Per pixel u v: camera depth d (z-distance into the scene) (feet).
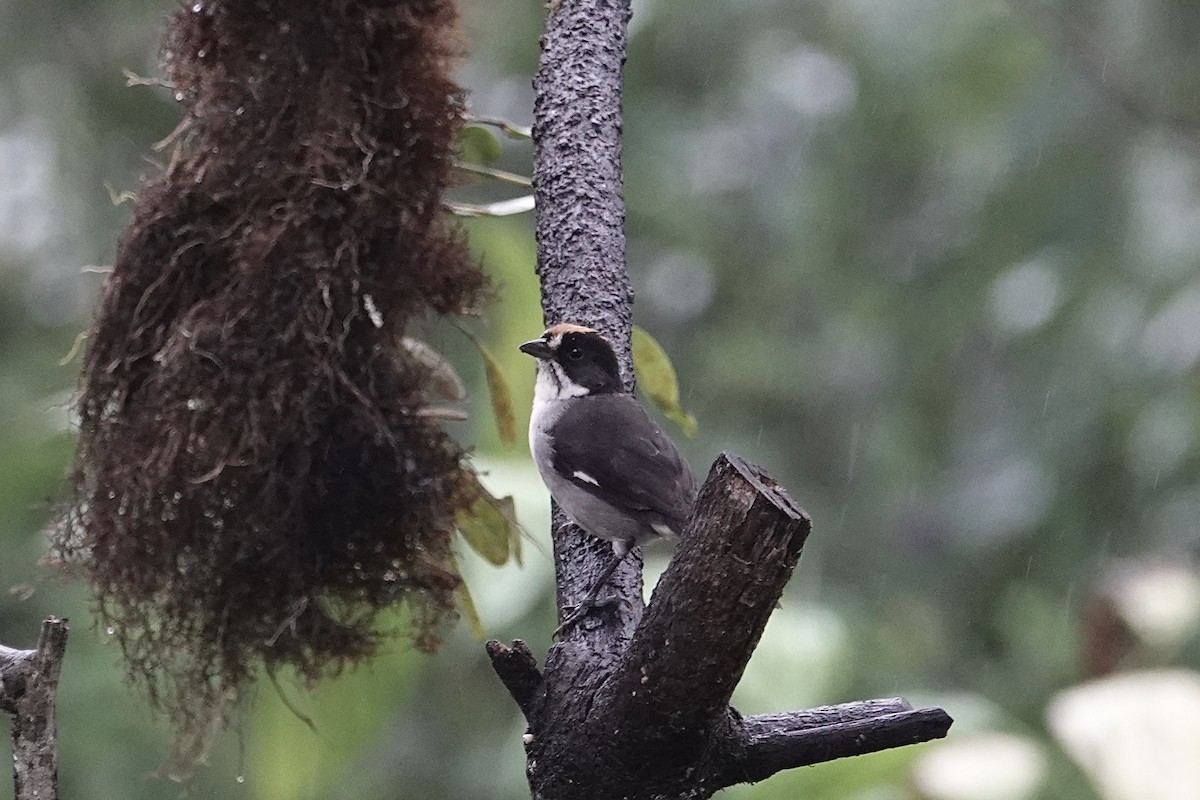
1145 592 32.35
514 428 28.63
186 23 25.61
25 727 19.89
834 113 57.16
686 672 19.44
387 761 49.16
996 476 49.88
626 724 20.34
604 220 29.32
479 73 60.70
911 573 55.36
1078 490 47.85
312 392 23.68
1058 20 50.14
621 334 29.32
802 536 18.49
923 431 55.42
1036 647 46.96
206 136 25.03
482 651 45.98
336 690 31.09
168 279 24.79
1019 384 50.57
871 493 58.49
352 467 24.16
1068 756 31.96
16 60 51.31
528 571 33.04
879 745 20.98
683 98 61.41
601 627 26.16
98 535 24.94
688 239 60.75
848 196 55.67
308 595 24.29
